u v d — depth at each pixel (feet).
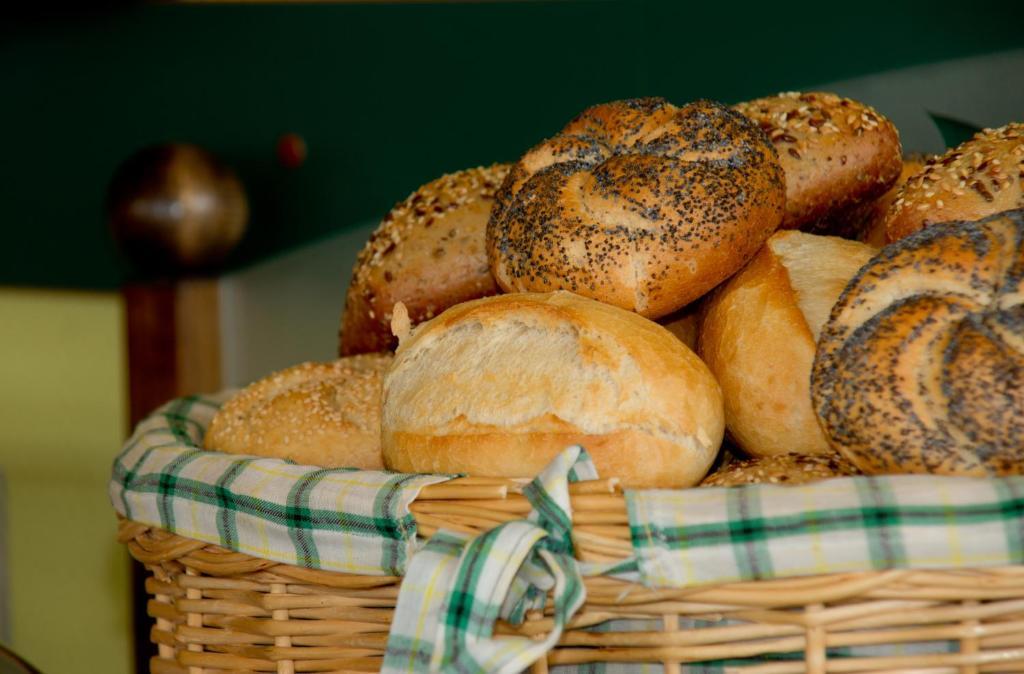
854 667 1.97
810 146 2.44
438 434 2.17
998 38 3.49
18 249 5.67
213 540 2.17
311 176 5.00
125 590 5.23
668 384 2.14
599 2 4.26
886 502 1.94
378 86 4.80
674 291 2.27
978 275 2.07
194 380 4.93
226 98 5.14
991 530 1.92
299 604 2.13
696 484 2.17
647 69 4.19
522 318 2.20
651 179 2.25
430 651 1.98
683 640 1.99
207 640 2.20
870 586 1.94
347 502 2.07
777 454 2.27
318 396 2.50
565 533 1.98
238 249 5.15
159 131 5.32
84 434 5.44
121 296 4.93
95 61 5.42
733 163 2.29
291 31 4.96
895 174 2.51
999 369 2.00
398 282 2.60
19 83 5.60
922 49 3.61
